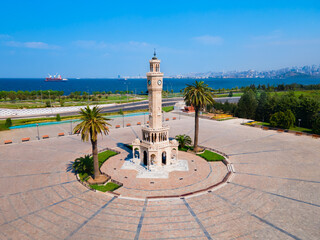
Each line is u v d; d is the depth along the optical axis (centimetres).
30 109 11444
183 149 6009
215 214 3088
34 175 4344
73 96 17675
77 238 2628
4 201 3400
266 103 10125
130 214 3108
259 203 3334
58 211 3162
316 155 5341
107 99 17975
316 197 3472
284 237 2619
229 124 9044
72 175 4369
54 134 7481
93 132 3891
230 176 4281
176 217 3034
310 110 8344
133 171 4678
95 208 3250
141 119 10250
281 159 5116
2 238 2614
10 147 6091
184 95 5744
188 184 4072
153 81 4547
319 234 2658
